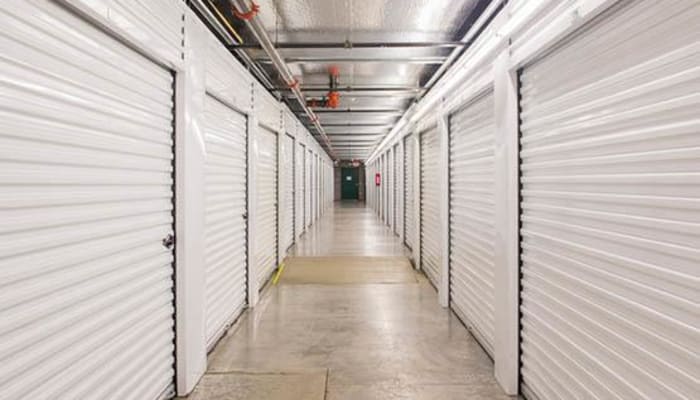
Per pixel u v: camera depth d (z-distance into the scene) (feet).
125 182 6.45
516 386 8.23
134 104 6.71
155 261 7.45
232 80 11.45
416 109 19.27
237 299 12.71
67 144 5.15
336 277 18.11
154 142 7.39
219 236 10.89
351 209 59.11
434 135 16.24
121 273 6.36
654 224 4.57
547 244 7.07
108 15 5.57
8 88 4.29
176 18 7.73
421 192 19.44
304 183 32.35
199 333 8.86
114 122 6.14
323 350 10.39
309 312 13.39
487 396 8.22
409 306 14.10
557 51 6.63
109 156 6.03
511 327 8.21
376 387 8.55
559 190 6.62
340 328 11.95
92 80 5.62
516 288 8.19
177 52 7.78
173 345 8.15
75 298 5.28
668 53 4.35
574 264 6.19
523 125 7.93
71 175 5.22
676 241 4.30
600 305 5.57
